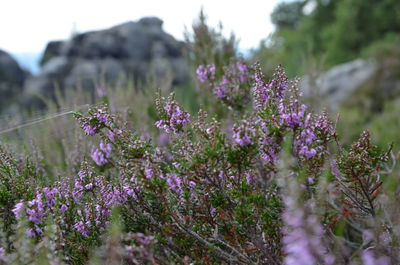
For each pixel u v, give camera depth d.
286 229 1.94
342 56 30.55
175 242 2.15
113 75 14.16
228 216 2.19
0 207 2.24
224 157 2.17
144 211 2.30
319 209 1.71
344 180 2.37
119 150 2.41
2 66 19.09
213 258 2.15
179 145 2.40
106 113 2.38
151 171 2.12
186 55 5.77
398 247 1.84
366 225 2.35
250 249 2.13
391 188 2.04
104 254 1.96
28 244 1.83
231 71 3.48
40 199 2.16
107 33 15.77
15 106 14.77
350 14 30.92
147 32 15.96
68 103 5.09
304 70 6.47
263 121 2.11
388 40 26.66
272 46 5.36
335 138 2.34
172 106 2.37
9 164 2.50
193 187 2.29
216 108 4.42
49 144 4.13
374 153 2.34
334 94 15.50
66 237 2.17
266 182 2.02
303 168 1.89
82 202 2.42
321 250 1.69
